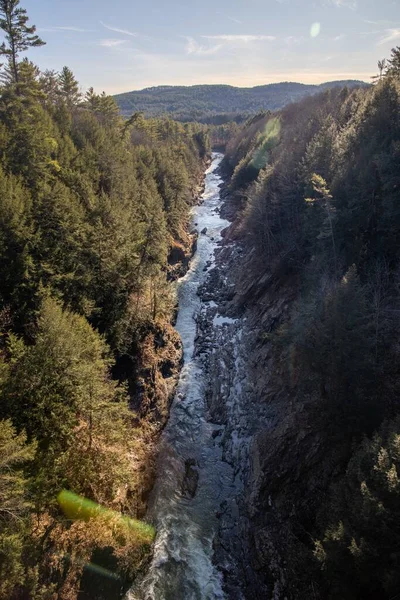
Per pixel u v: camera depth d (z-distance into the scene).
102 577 17.81
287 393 27.33
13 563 12.77
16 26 49.12
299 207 41.50
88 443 20.06
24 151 34.84
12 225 25.62
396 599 11.51
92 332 22.45
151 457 26.03
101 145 54.31
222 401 31.12
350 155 35.91
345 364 18.75
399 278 24.39
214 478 25.19
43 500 15.91
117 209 37.25
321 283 27.41
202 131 147.25
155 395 30.08
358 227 29.22
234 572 19.30
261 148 77.56
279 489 21.27
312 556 16.33
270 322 36.19
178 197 67.38
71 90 78.25
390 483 11.95
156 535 21.27
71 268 28.16
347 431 19.17
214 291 49.28
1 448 13.45
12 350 18.30
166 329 37.16
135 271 32.91
